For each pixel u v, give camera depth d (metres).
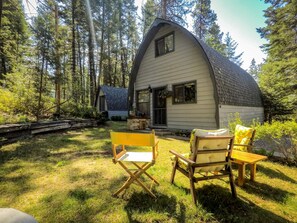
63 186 2.94
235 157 3.06
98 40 22.08
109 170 3.64
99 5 20.83
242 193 2.78
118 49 25.22
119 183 3.05
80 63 21.56
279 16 12.24
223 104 7.21
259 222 2.10
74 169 3.69
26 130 6.57
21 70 9.73
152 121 10.65
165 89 9.82
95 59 22.47
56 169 3.68
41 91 9.27
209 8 21.00
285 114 12.38
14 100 8.79
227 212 2.28
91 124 11.16
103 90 19.83
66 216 2.17
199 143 2.47
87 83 18.53
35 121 7.95
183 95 8.93
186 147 5.80
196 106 8.28
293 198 2.64
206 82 7.88
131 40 26.36
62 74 10.97
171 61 9.47
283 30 12.20
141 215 2.19
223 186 3.01
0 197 2.59
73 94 13.12
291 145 4.16
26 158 4.34
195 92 8.32
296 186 3.04
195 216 2.19
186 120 8.74
